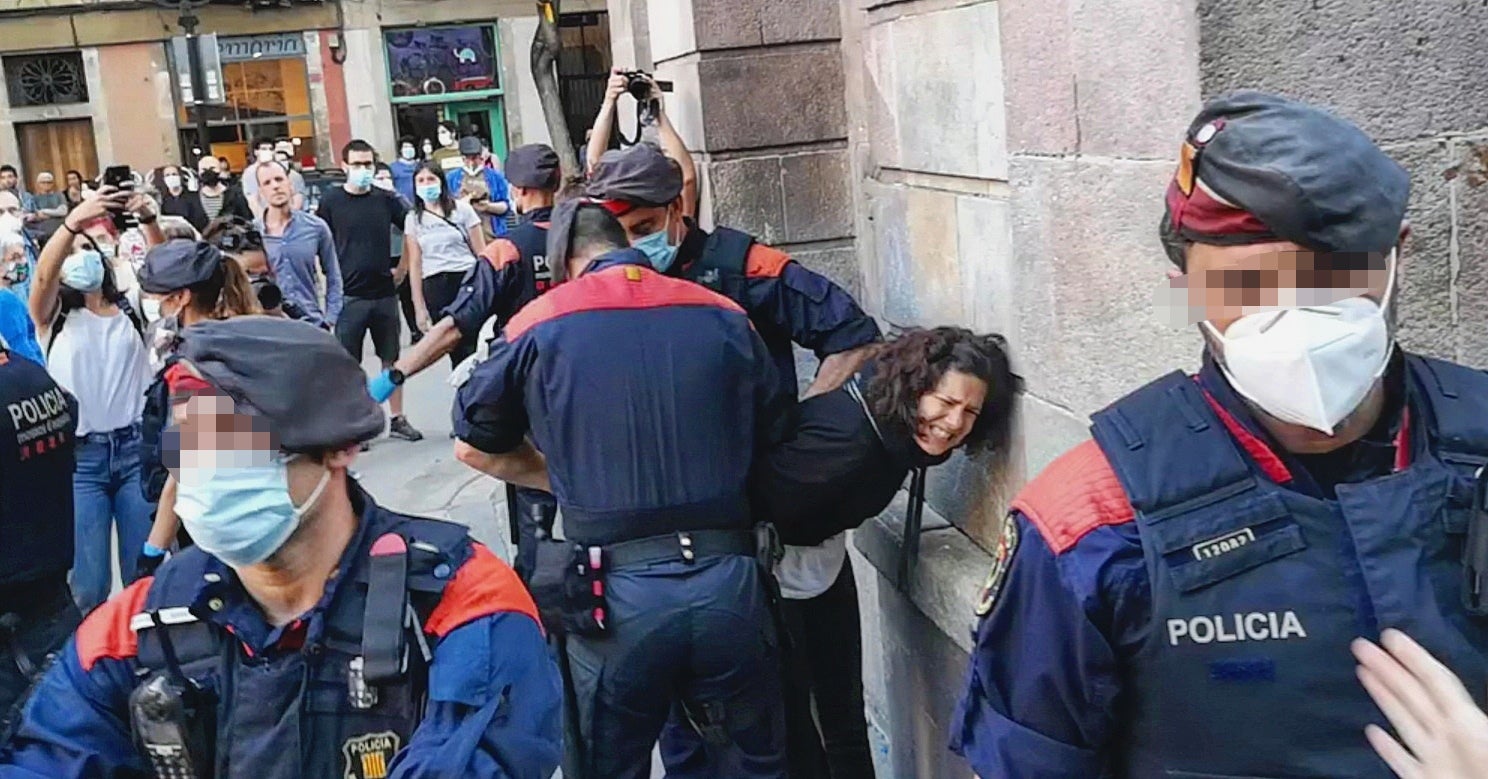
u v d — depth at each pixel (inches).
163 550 151.3
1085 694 57.0
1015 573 58.6
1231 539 54.0
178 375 66.1
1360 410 55.0
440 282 377.4
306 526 67.2
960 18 121.3
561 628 115.4
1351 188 51.2
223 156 938.7
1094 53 86.0
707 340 117.4
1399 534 52.7
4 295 195.6
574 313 117.9
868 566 162.4
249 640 67.7
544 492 148.6
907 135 139.3
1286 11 75.5
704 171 179.9
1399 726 49.1
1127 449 56.6
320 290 337.7
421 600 68.4
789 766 128.0
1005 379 116.8
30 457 126.0
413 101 964.6
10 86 909.2
